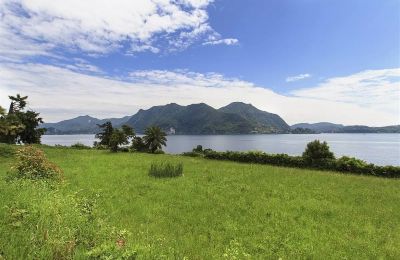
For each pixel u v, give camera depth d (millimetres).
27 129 64875
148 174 28891
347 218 16922
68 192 17203
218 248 11820
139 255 7660
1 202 9922
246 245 12469
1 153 37344
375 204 20344
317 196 22078
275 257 11461
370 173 37531
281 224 15336
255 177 29656
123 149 62969
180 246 11383
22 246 6914
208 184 25312
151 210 16719
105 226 9844
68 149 57781
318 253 11930
